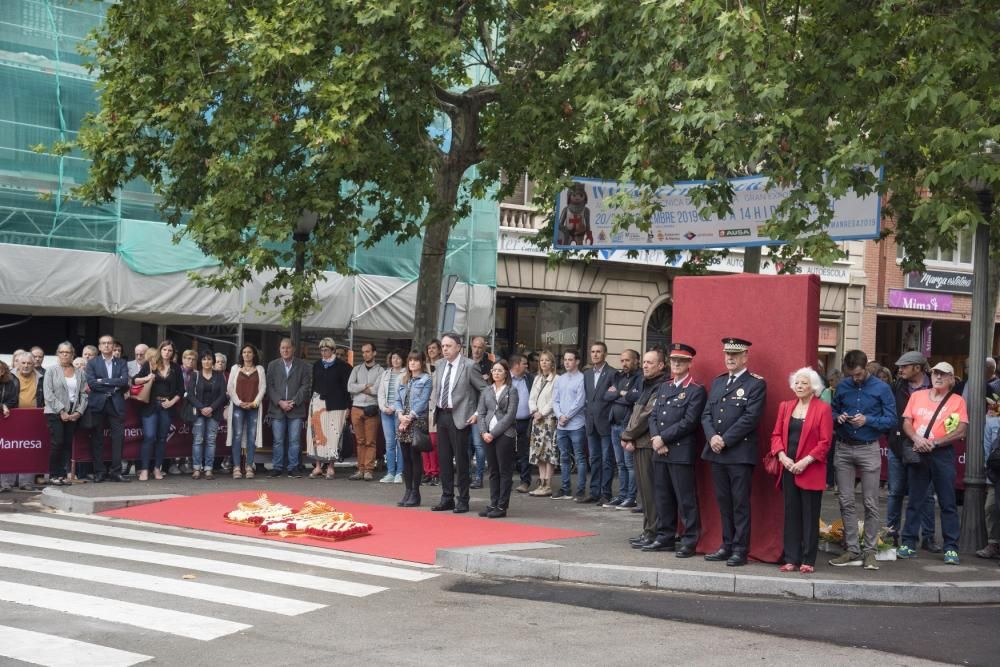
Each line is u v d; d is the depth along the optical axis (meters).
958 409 11.63
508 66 19.00
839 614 9.15
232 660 6.95
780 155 14.81
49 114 20.95
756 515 11.13
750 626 8.52
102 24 20.30
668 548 11.58
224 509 14.26
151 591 8.98
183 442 18.42
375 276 24.34
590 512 15.06
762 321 11.26
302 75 17.42
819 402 10.59
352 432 19.44
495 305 26.89
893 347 34.41
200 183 18.70
